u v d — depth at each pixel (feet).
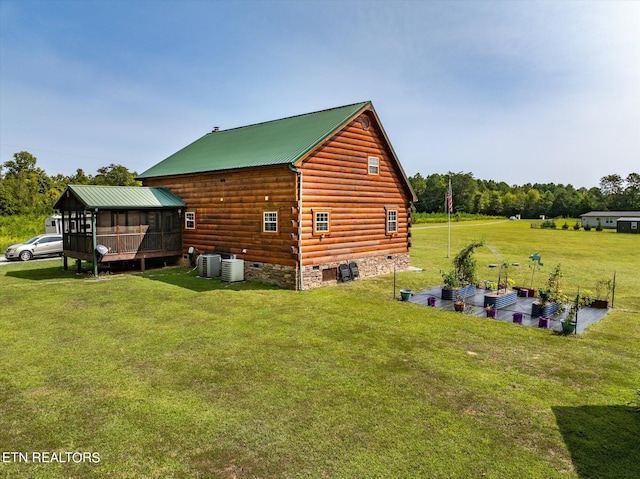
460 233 166.61
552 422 18.89
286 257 49.90
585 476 15.06
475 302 43.45
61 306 39.40
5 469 15.29
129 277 55.98
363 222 58.44
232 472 15.19
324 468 15.43
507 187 528.63
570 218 340.18
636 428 18.43
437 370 24.81
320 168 51.26
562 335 32.30
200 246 62.95
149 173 71.15
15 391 21.54
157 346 28.45
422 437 17.53
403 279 57.52
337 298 44.80
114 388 21.94
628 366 25.81
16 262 71.87
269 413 19.44
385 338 30.91
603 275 63.00
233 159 58.08
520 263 77.36
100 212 56.65
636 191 315.58
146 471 15.23
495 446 16.93
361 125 57.47
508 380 23.49
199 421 18.66
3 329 32.07
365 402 20.63
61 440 17.19
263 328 33.01
